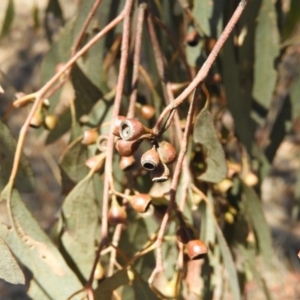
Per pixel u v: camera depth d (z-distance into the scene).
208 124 0.38
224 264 0.42
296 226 0.94
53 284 0.38
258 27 0.46
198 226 0.50
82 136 0.42
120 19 0.38
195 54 0.43
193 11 0.43
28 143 1.04
